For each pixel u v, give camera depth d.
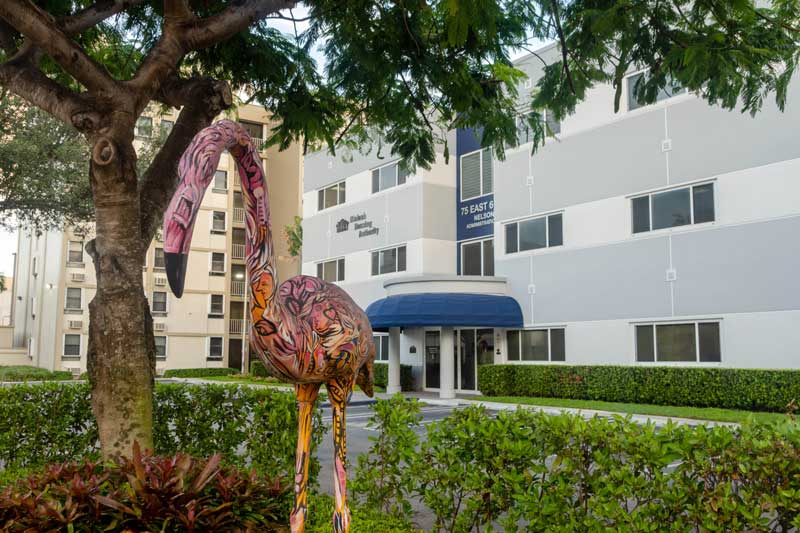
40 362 41.03
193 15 5.68
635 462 4.00
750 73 6.30
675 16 6.24
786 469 3.54
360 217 26.17
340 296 4.04
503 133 8.52
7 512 3.88
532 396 18.44
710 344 15.45
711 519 3.67
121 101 5.31
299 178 44.38
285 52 7.79
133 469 4.29
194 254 39.09
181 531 4.03
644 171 16.91
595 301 17.84
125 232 5.34
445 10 4.57
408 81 7.89
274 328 3.42
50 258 39.91
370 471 5.53
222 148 2.99
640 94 6.80
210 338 39.25
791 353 13.99
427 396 20.95
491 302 19.66
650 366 15.91
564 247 18.77
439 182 23.59
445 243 23.50
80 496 3.96
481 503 4.67
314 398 4.12
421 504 6.72
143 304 5.41
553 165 19.23
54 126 18.88
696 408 14.49
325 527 4.88
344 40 7.08
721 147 15.42
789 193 14.23
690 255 15.87
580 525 4.15
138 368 5.26
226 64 7.75
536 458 4.42
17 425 6.82
